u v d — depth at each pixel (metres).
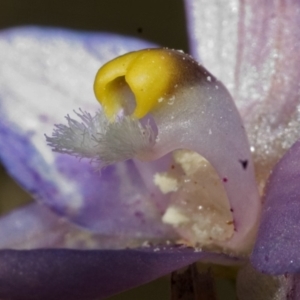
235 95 0.05
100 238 0.05
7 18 0.07
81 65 0.05
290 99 0.05
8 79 0.05
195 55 0.05
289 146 0.05
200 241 0.05
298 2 0.05
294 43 0.05
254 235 0.05
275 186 0.05
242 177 0.05
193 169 0.05
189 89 0.05
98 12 0.07
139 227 0.05
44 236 0.05
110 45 0.05
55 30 0.05
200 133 0.05
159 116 0.05
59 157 0.05
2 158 0.05
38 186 0.05
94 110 0.05
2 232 0.05
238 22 0.05
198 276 0.05
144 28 0.07
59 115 0.05
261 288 0.05
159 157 0.05
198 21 0.05
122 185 0.05
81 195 0.05
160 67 0.05
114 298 0.06
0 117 0.05
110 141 0.05
